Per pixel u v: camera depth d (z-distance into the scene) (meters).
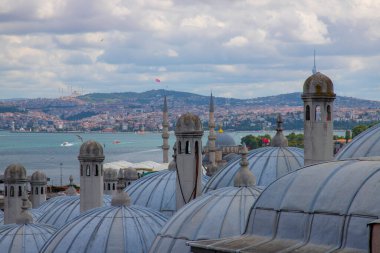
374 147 79.50
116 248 81.69
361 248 51.22
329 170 57.00
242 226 68.88
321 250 52.50
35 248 93.38
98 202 99.44
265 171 94.12
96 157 99.19
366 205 52.06
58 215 105.50
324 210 54.00
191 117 87.94
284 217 56.22
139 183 106.50
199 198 74.00
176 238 70.00
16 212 115.56
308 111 83.69
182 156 88.00
